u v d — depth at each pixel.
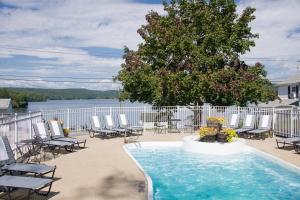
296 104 40.56
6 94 76.12
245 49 27.14
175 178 12.17
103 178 10.16
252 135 19.94
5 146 9.26
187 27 27.11
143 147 17.83
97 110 21.86
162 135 20.69
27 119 14.25
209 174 12.66
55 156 13.60
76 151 14.80
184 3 27.66
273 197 10.05
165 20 27.55
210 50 27.31
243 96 26.41
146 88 25.81
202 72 26.52
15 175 9.07
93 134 19.61
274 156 13.89
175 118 23.92
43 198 8.15
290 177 12.08
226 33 27.23
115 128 20.05
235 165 13.97
